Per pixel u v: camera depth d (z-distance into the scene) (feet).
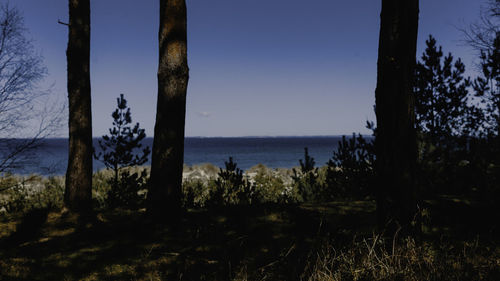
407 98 11.19
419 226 11.28
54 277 10.93
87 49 21.35
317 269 9.75
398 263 9.69
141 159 25.70
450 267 9.75
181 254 12.69
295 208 19.65
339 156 24.77
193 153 224.94
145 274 11.01
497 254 10.99
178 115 17.44
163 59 17.42
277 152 232.94
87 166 20.92
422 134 22.59
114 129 24.77
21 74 18.03
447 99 22.85
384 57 11.48
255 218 17.74
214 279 10.39
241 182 24.56
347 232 14.21
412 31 11.16
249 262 11.63
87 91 21.24
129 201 25.03
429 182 21.77
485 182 20.51
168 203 17.08
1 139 17.63
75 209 20.13
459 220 15.20
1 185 21.24
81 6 20.98
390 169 11.33
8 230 16.79
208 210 20.61
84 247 13.88
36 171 19.34
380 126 11.76
